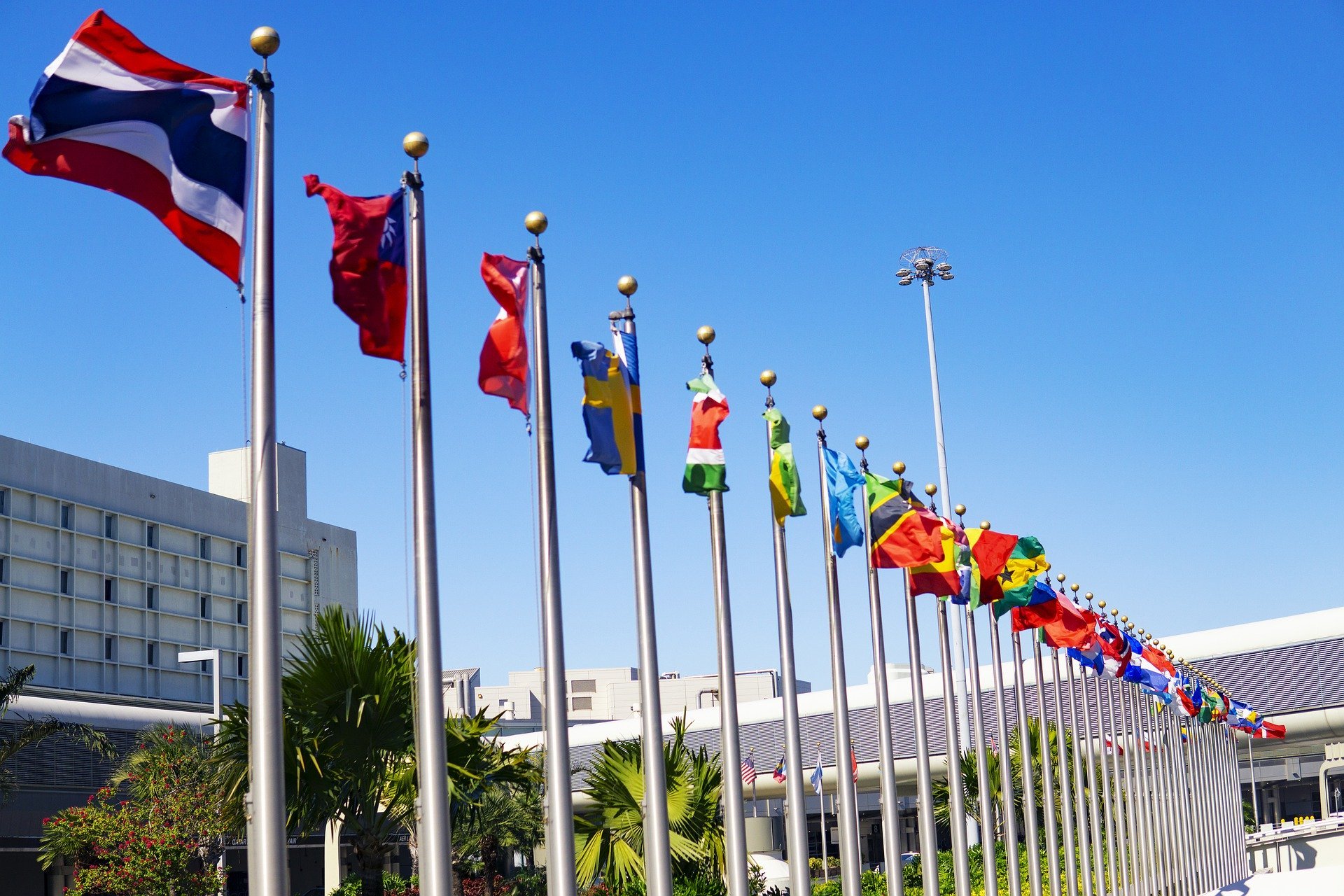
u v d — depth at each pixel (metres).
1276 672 70.12
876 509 24.36
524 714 171.62
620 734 76.19
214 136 12.05
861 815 112.06
